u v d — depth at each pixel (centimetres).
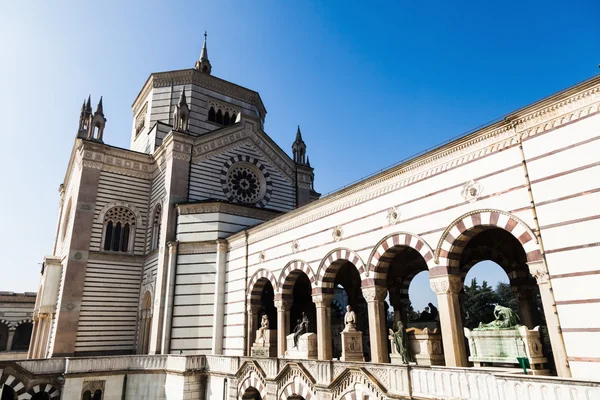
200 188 3553
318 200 2406
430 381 1345
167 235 3269
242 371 2208
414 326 2723
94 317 3300
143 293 3478
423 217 1848
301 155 4512
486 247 2302
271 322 3409
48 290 3506
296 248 2559
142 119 4541
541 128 1497
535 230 1456
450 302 1681
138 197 3762
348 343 2064
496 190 1598
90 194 3519
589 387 995
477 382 1221
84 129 4109
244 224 3400
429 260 1789
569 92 1419
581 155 1377
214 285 3128
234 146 3869
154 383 2612
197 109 4244
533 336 1599
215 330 3017
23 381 2434
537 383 1093
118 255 3541
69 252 3319
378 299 2019
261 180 3994
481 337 1709
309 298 3503
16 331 6006
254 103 4706
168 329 3014
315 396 1753
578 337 1289
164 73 4284
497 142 1627
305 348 2280
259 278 2838
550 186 1439
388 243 1988
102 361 2616
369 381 1529
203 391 2475
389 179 2034
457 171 1750
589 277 1293
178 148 3522
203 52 4809
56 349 3083
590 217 1323
